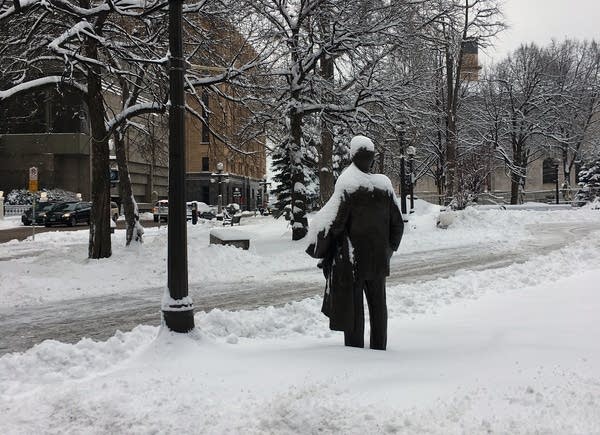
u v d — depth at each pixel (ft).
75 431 13.01
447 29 76.79
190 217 152.56
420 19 60.90
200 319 23.72
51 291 37.99
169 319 19.44
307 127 75.41
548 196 197.77
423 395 13.83
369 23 58.65
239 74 52.31
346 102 62.85
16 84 49.19
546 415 12.17
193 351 18.58
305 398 13.74
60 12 45.83
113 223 92.07
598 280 32.04
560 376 14.85
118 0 44.68
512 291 30.83
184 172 20.27
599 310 23.91
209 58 56.70
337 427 12.32
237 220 127.85
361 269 19.01
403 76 64.64
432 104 80.84
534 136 169.78
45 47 49.93
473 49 142.92
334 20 57.16
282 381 15.51
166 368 17.08
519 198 175.63
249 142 74.74
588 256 42.65
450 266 45.85
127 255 49.37
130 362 18.28
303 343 20.68
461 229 80.53
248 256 50.62
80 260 49.57
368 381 15.06
